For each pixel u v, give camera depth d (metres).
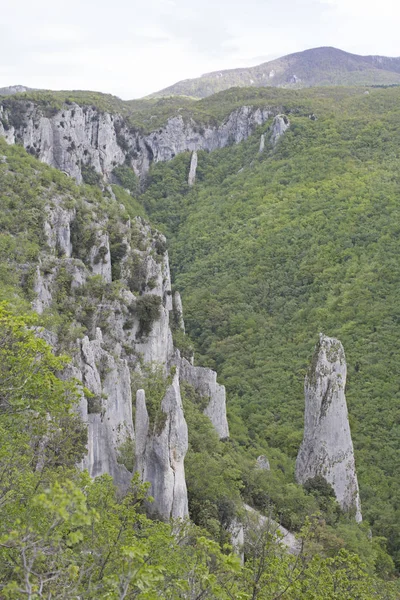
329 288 88.44
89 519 11.91
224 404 58.12
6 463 17.42
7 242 45.94
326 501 46.25
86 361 32.91
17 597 13.07
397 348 69.88
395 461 56.50
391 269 83.81
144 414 31.39
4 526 15.16
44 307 43.62
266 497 41.03
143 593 13.30
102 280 53.75
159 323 53.97
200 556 18.16
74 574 13.49
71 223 56.31
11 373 19.05
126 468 32.66
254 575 19.31
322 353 49.00
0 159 61.50
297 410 66.69
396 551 46.94
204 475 37.09
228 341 86.88
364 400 64.31
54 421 21.70
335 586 20.05
